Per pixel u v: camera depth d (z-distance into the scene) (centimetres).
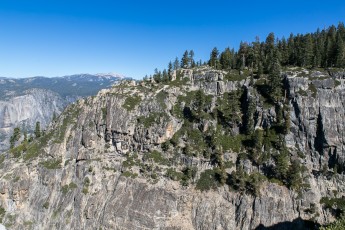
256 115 15225
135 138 16225
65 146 17350
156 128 16038
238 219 12988
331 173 13362
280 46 19375
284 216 12594
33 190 16250
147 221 13388
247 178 13650
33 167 16775
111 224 13788
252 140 14638
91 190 15162
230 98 16412
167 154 15500
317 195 13038
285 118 14488
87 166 15962
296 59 17175
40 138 18775
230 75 17325
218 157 14488
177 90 17512
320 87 14562
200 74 17825
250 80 16438
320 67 15962
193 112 16212
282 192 13025
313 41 19062
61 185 15988
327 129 13812
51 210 15262
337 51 15738
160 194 14012
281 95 15038
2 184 16100
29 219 15350
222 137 15300
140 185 14512
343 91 14275
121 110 16850
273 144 14225
